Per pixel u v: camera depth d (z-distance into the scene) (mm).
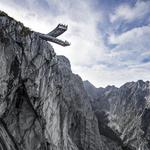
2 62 31812
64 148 54844
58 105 51219
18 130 36938
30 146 38344
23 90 38031
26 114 38812
